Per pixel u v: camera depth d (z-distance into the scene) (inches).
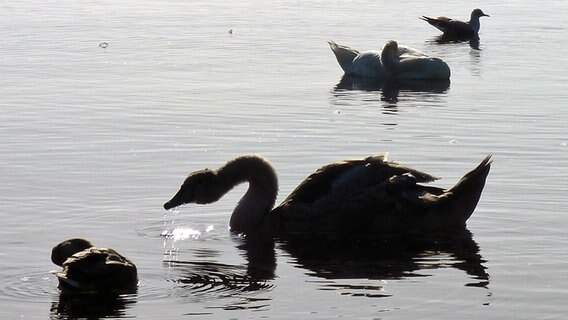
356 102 999.0
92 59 1217.4
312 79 1139.3
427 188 613.3
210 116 887.7
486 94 1036.5
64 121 853.2
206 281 484.7
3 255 514.9
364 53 1233.4
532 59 1285.7
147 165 705.6
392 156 742.5
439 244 555.5
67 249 487.5
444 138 807.1
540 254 529.0
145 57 1241.4
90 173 680.4
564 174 684.1
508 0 2004.2
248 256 531.5
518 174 684.7
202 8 1795.0
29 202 610.2
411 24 1670.8
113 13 1692.9
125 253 527.8
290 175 685.3
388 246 555.2
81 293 462.6
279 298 460.4
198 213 611.5
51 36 1405.0
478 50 1395.2
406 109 959.0
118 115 883.4
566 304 453.4
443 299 460.4
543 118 892.0
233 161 607.5
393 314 439.5
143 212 600.7
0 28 1478.8
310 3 1908.2
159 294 464.1
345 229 592.4
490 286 478.0
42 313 438.0
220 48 1336.1
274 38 1446.9
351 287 477.7
